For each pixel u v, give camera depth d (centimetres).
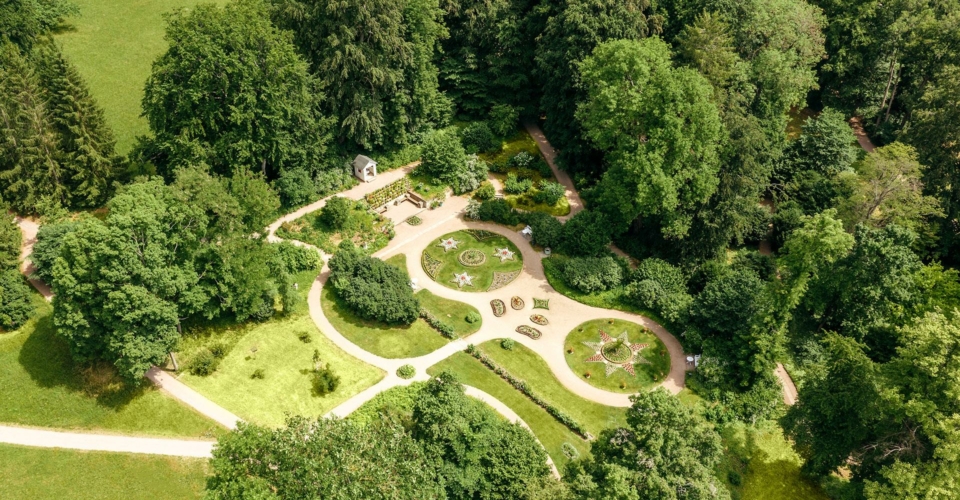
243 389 5862
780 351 6262
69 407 5544
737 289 6594
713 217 7306
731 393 6328
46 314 6297
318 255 7344
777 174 8762
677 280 7312
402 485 4269
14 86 6800
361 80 8344
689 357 6688
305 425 4394
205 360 5966
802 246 5897
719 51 7612
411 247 7844
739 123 7219
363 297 6688
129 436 5422
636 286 7250
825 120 8675
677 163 7050
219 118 7181
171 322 5569
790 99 8206
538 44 9206
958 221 7719
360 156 8738
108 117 8762
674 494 4297
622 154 7269
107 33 10025
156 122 7138
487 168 9131
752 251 7850
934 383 4712
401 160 9138
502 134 9712
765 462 5894
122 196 5444
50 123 7062
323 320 6694
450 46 10025
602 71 7462
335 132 8444
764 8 8406
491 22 9481
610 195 7400
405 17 8550
